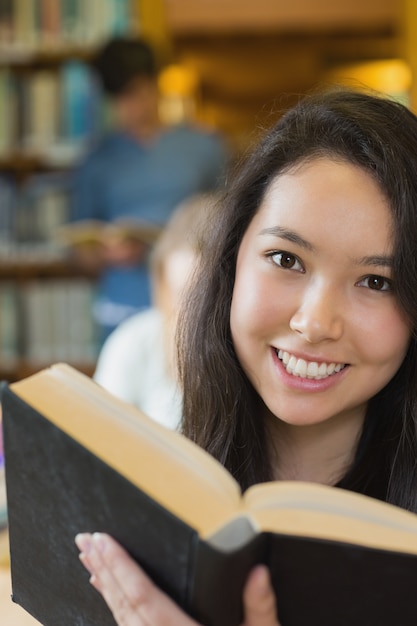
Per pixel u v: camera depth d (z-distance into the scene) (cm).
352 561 67
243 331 98
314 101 100
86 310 338
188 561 67
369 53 447
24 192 336
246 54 466
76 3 326
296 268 94
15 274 339
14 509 85
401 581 68
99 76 306
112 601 73
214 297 109
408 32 321
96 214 312
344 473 108
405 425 102
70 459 74
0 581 125
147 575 72
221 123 595
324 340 91
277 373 97
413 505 102
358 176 90
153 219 303
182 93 504
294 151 96
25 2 327
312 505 71
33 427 77
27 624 111
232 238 106
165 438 75
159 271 199
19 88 332
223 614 69
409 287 91
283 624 73
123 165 305
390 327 92
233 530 68
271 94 570
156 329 209
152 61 304
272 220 94
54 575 83
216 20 398
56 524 79
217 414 109
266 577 68
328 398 96
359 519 70
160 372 206
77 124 329
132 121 305
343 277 91
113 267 301
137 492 69
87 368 335
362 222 89
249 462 109
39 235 336
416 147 93
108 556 71
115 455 72
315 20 400
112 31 325
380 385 96
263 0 402
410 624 70
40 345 342
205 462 73
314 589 70
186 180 304
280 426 109
